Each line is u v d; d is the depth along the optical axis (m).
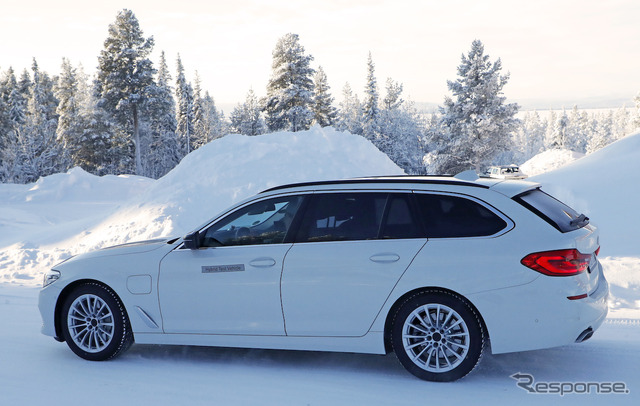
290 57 60.09
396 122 75.12
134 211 14.34
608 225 12.13
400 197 4.66
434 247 4.41
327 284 4.60
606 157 19.53
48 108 76.19
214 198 14.03
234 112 99.50
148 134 72.12
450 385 4.36
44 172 57.00
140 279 5.07
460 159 50.59
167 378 4.64
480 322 4.32
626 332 5.87
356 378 4.58
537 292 4.16
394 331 4.50
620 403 3.96
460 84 50.78
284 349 5.21
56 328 5.31
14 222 20.03
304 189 4.96
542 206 4.54
